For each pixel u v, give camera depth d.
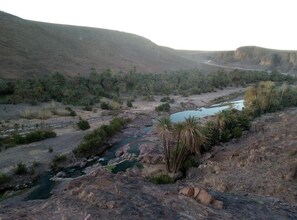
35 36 170.38
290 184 26.03
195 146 38.06
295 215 19.98
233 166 34.81
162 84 127.81
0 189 34.28
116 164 43.56
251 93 74.62
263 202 21.98
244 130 53.16
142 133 61.66
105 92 101.94
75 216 15.82
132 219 15.58
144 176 31.72
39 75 124.06
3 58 125.00
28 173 38.16
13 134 51.50
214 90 135.00
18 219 15.66
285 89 87.88
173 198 19.36
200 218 16.88
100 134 53.28
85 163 44.00
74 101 85.62
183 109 91.88
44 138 52.06
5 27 157.50
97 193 18.44
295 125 49.22
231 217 17.66
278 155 33.66
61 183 36.19
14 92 83.69
